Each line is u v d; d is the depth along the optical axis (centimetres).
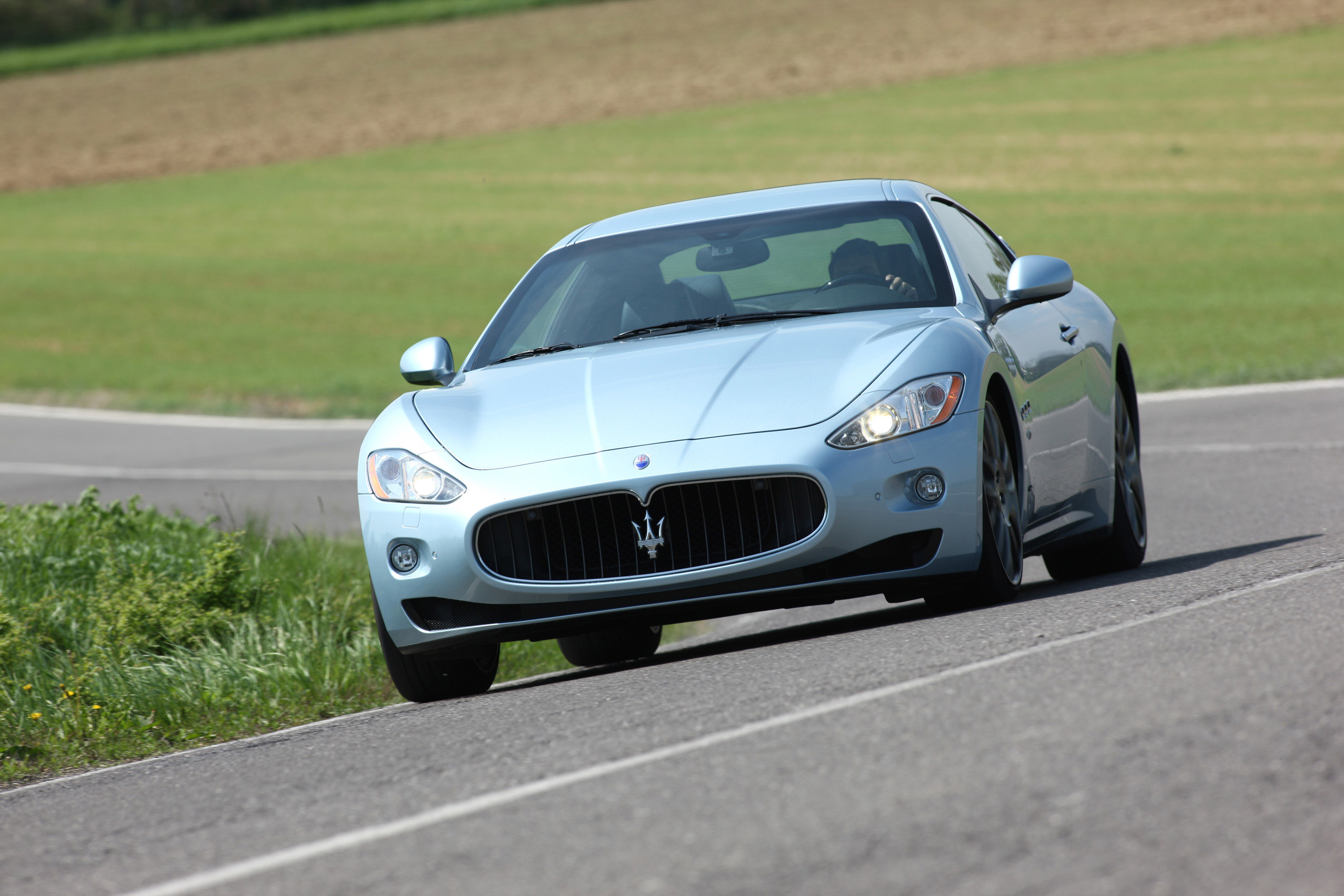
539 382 1953
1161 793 1031
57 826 1417
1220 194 11731
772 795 1131
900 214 2200
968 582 1827
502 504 1775
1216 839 945
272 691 2136
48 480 5997
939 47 19100
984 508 1811
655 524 1747
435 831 1173
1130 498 2464
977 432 1792
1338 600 1562
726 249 2211
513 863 1061
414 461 1864
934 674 1443
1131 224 10956
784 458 1734
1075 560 2450
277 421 7462
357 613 2688
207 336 10244
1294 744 1097
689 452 1753
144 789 1551
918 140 14650
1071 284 2105
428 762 1442
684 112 17462
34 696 2114
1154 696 1259
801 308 2069
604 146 16212
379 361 9081
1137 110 14938
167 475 5884
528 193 14450
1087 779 1074
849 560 1750
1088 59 17538
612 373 1917
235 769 1590
